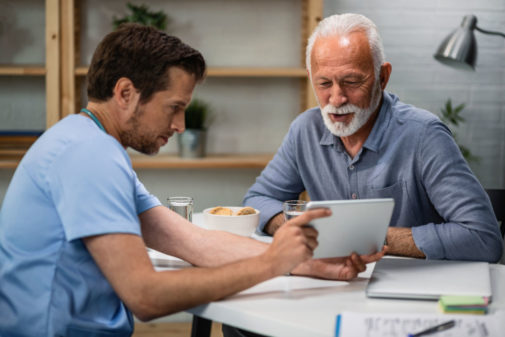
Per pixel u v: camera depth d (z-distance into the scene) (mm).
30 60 3133
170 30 3178
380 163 1675
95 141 1155
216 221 1557
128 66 1222
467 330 986
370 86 1578
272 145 3311
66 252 1146
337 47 1549
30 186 1161
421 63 3340
